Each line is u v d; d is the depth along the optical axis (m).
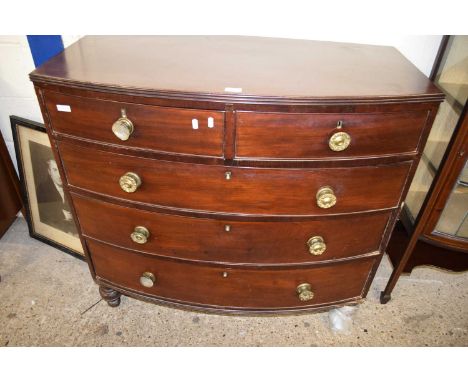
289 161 0.85
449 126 1.24
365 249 1.09
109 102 0.82
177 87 0.78
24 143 1.58
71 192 1.05
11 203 1.69
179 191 0.94
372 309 1.45
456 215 1.18
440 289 1.55
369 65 1.00
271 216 0.96
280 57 1.03
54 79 0.82
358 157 0.86
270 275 1.11
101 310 1.43
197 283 1.16
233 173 0.88
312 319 1.42
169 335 1.34
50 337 1.32
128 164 0.92
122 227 1.07
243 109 0.78
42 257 1.66
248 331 1.37
